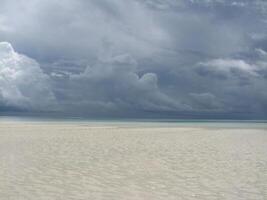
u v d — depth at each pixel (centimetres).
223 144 2353
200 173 1309
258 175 1270
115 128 4488
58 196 970
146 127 4956
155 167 1434
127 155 1780
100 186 1095
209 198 958
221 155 1789
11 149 1967
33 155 1738
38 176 1234
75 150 1959
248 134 3438
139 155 1781
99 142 2423
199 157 1719
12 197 952
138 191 1034
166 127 5053
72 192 1016
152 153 1862
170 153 1862
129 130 4009
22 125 5259
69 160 1596
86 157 1697
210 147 2162
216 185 1112
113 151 1934
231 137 3003
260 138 2895
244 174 1288
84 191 1030
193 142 2484
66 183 1131
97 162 1550
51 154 1784
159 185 1112
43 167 1411
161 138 2831
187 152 1908
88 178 1212
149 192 1023
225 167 1433
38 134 3103
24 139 2575
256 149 2062
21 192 1005
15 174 1262
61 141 2455
